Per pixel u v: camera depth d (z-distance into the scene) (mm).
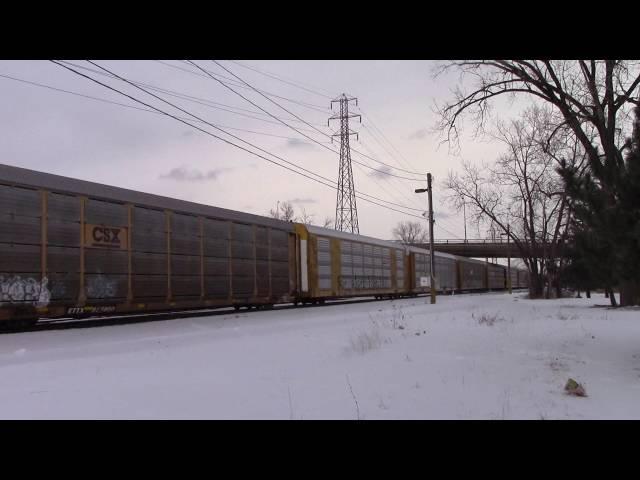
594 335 13992
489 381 8102
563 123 25438
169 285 20328
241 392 7250
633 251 9508
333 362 9695
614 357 10625
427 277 47000
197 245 22000
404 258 47031
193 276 21625
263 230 26766
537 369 9203
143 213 19406
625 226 9523
